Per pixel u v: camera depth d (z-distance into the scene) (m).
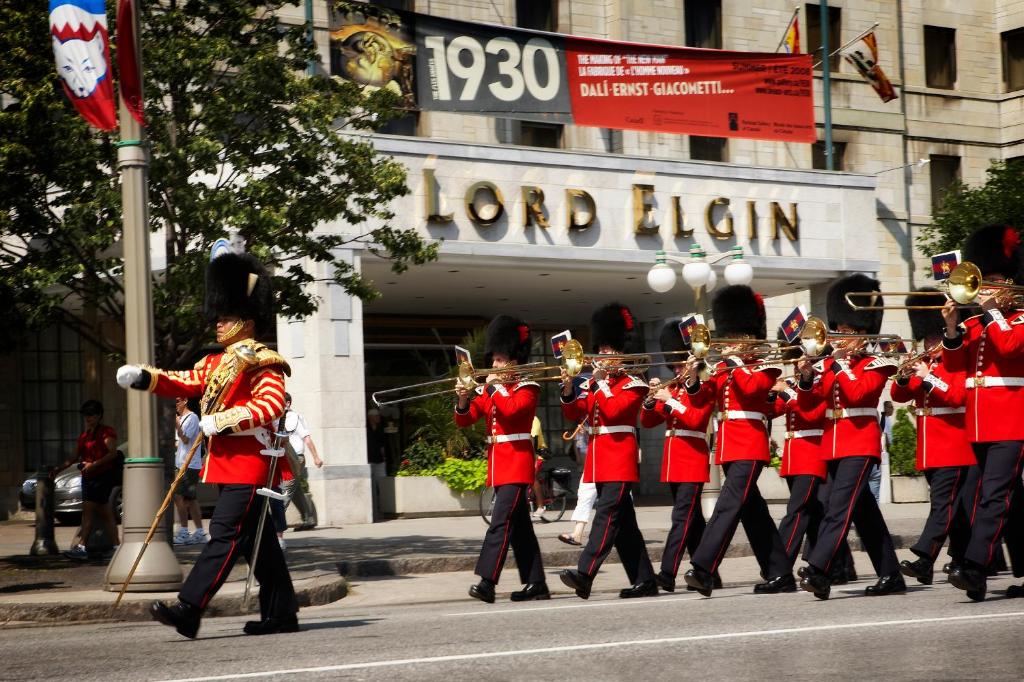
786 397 13.59
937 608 10.22
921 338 13.66
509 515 12.67
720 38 33.44
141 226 13.67
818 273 29.88
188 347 16.28
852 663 7.40
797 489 13.47
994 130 37.88
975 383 10.76
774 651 7.93
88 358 31.25
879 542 12.02
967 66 37.69
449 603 13.41
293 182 16.11
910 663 7.36
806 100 29.88
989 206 30.48
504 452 12.71
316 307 16.70
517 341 13.05
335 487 24.00
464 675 7.16
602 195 27.00
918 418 12.64
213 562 9.26
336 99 16.55
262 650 8.52
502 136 30.31
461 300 30.33
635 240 27.34
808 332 11.66
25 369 30.95
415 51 26.64
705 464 12.91
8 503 30.48
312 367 24.25
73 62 14.38
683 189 27.98
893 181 35.84
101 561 17.25
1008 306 10.54
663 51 28.70
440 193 25.19
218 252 14.26
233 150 16.28
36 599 12.35
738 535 18.66
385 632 9.48
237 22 16.36
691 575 12.23
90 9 14.38
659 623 9.66
